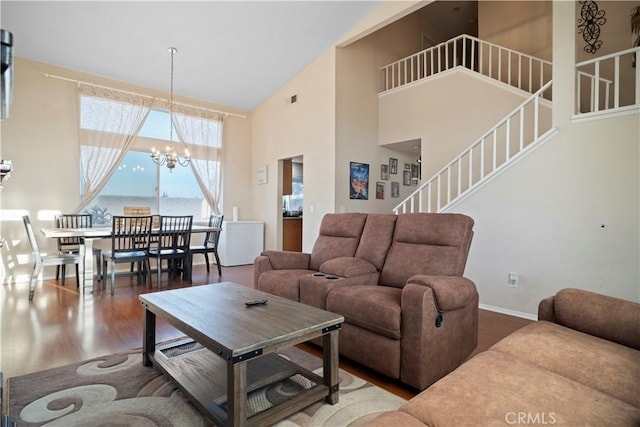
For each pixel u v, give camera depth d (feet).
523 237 10.84
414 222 8.82
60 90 15.55
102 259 14.75
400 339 6.27
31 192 14.84
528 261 10.72
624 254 9.01
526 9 18.49
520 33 18.71
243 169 22.24
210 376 5.93
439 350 6.33
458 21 24.71
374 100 19.53
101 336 8.61
